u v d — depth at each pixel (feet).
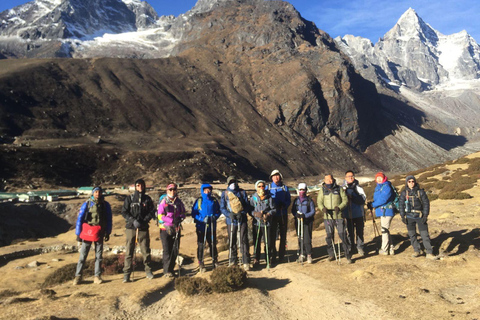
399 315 20.53
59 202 218.18
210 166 460.96
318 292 26.07
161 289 29.19
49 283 50.70
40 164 353.72
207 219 33.78
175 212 33.17
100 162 407.03
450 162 127.95
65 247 116.57
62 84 595.06
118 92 631.15
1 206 196.54
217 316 22.47
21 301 27.25
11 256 108.37
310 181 539.29
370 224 56.08
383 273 27.89
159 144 506.07
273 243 36.04
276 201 35.55
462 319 18.92
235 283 26.50
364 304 22.88
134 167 410.11
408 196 32.30
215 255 34.73
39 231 191.01
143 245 33.55
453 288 24.02
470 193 67.46
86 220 33.14
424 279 26.18
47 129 467.11
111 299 26.18
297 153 645.92
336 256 35.06
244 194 33.88
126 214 33.24
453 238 35.96
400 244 38.55
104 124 543.39
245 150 590.55
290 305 24.21
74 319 22.67
